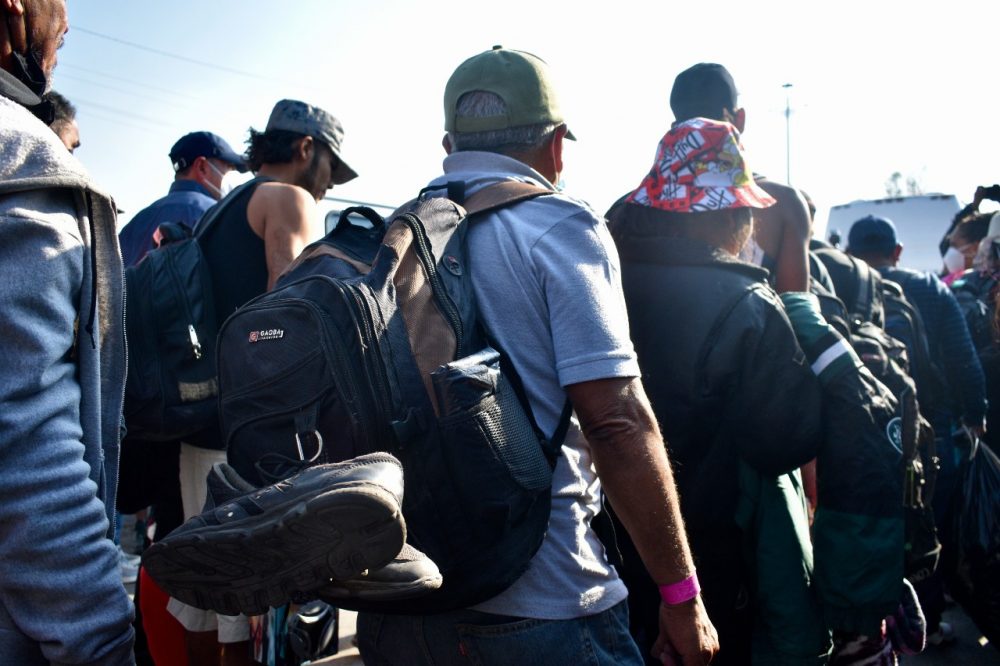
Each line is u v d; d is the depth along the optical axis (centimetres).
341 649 380
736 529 226
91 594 124
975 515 340
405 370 141
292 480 121
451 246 157
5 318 119
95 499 128
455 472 141
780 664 222
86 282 135
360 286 143
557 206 164
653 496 153
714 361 214
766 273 228
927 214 1286
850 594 217
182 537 118
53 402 124
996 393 410
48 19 145
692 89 304
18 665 125
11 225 121
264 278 281
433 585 131
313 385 140
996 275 447
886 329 372
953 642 398
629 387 154
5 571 121
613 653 162
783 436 213
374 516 113
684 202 234
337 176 341
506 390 149
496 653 152
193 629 273
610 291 159
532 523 148
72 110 296
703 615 164
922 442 276
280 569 120
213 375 248
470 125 181
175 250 261
